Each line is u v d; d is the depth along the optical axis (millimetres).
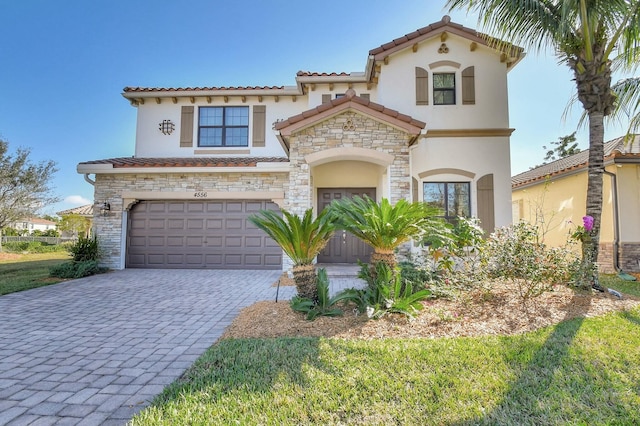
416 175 12922
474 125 13047
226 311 7281
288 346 4770
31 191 21875
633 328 5266
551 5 7973
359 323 5746
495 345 4688
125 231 13875
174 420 3092
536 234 6805
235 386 3688
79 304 7973
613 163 11797
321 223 6242
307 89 15562
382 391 3545
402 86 13273
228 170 13445
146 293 9156
